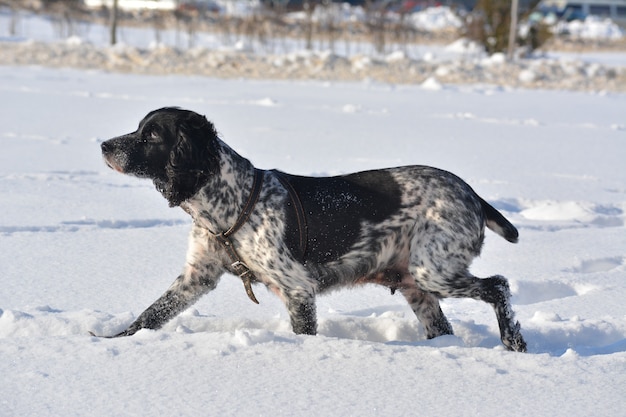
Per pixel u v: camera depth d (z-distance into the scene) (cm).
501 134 2055
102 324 764
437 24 6438
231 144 1762
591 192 1447
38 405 574
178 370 634
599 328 806
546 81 3428
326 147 1773
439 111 2462
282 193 742
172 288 768
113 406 575
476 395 610
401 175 766
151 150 727
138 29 5144
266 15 5119
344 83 3186
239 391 604
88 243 1050
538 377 644
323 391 609
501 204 1347
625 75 3606
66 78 2941
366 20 5250
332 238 743
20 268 944
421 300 789
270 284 748
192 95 2592
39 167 1470
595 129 2192
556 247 1123
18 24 4828
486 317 864
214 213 734
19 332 746
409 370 649
